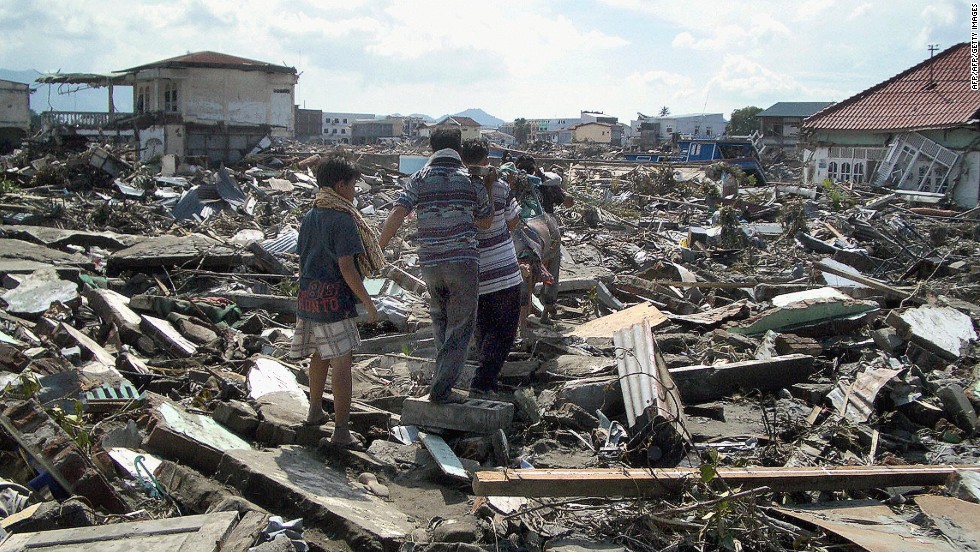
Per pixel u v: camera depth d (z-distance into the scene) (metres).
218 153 34.81
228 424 5.16
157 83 34.56
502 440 4.93
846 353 7.65
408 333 7.85
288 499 4.02
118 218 17.45
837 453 5.32
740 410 6.09
